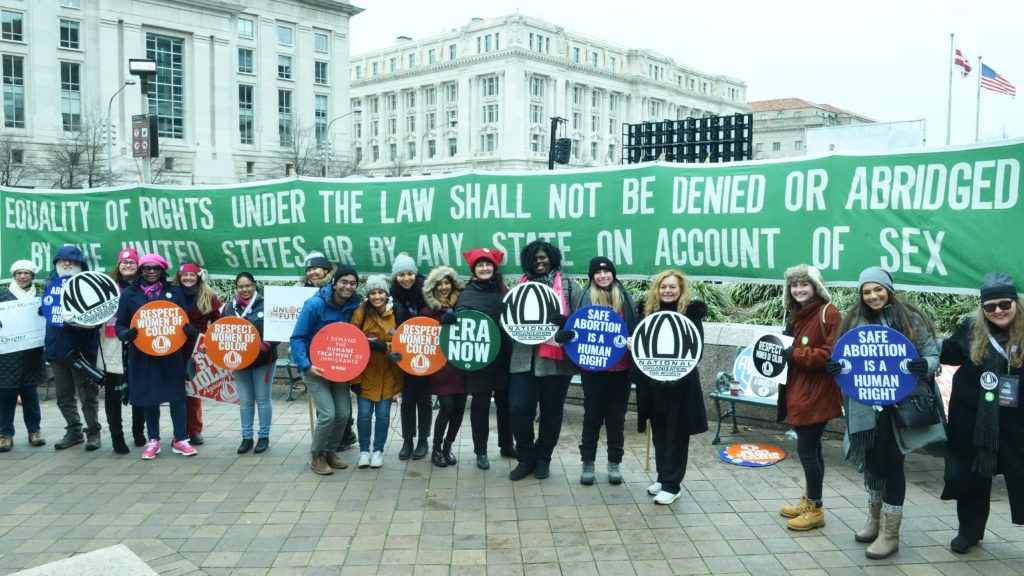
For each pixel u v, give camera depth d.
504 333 6.10
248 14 72.69
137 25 64.44
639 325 5.33
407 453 6.55
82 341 6.88
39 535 5.00
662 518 5.16
